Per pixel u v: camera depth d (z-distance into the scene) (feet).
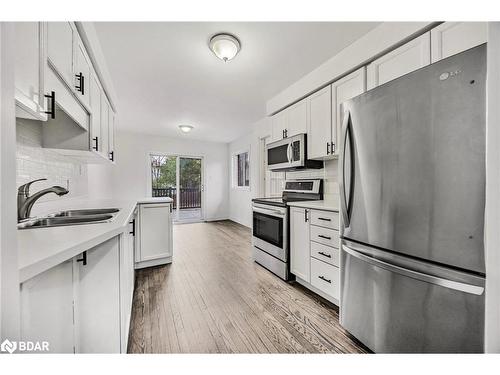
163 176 19.83
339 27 5.71
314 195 9.00
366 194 4.39
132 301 6.53
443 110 3.27
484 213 2.91
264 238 9.21
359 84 6.31
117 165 17.16
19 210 4.37
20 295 2.16
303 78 8.44
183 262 9.91
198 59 7.16
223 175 21.57
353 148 4.67
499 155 2.50
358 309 4.64
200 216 21.15
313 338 5.02
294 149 8.60
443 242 3.29
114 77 8.29
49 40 3.40
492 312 2.58
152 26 5.58
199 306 6.34
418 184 3.56
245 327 5.41
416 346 3.62
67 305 3.08
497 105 2.51
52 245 2.64
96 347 3.60
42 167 5.74
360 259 4.56
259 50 6.72
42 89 3.14
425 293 3.52
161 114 12.91
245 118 13.75
